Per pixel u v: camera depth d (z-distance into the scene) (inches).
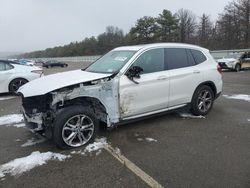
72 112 182.5
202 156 174.1
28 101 186.7
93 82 190.5
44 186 143.1
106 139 204.2
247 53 897.5
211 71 263.0
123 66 207.6
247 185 140.3
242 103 321.1
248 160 167.6
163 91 226.4
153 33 2603.3
